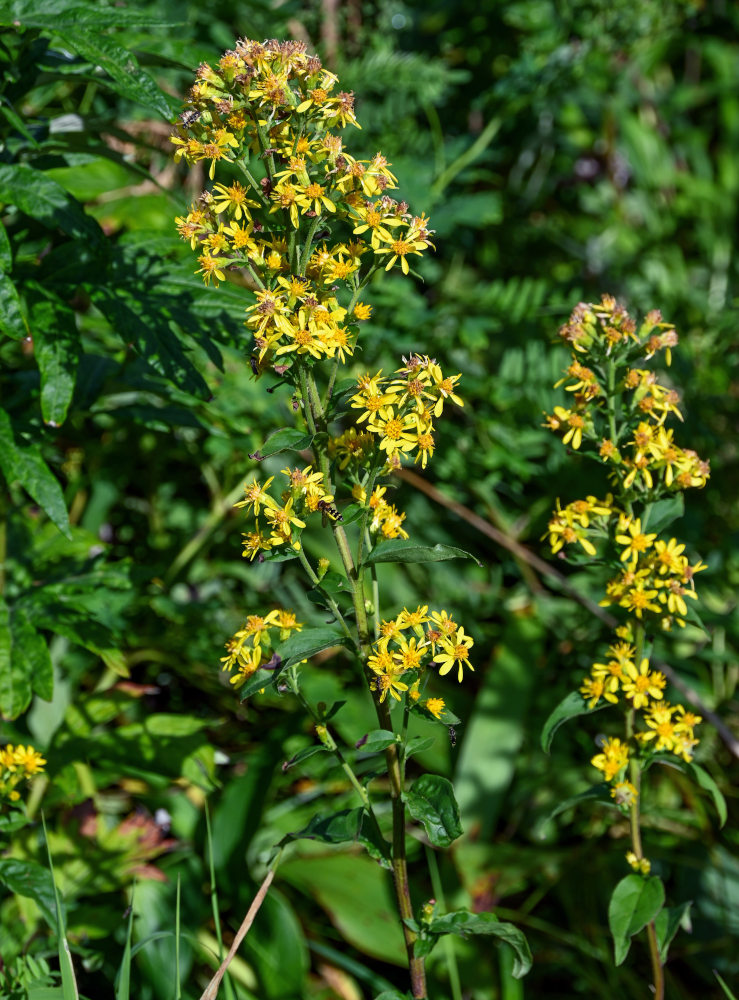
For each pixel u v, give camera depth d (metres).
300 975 1.81
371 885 1.94
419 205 2.65
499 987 1.91
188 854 1.97
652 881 1.38
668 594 1.42
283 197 1.21
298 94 1.24
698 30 4.36
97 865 1.84
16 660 1.67
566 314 2.84
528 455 2.71
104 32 1.71
